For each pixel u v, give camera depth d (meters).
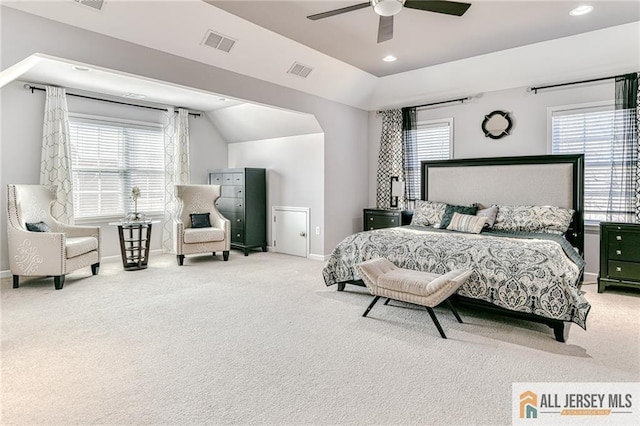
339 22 3.71
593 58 4.22
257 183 6.50
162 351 2.57
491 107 5.18
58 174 5.05
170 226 6.42
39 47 2.97
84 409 1.89
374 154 6.49
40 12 2.94
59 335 2.85
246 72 4.44
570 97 4.59
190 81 4.01
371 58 4.80
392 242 3.74
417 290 2.88
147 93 5.52
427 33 3.99
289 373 2.27
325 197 5.81
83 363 2.39
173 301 3.70
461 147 5.47
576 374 2.25
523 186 4.77
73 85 5.05
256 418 1.82
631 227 3.83
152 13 3.33
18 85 4.77
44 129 4.95
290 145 6.24
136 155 6.04
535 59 4.49
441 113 5.65
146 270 5.09
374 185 6.52
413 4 2.79
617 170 4.35
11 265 4.15
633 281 3.85
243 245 6.32
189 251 5.46
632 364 2.37
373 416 1.84
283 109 5.09
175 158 6.45
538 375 2.24
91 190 5.55
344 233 6.16
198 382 2.16
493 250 3.19
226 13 3.56
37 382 2.16
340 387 2.11
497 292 3.02
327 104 5.68
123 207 5.92
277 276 4.77
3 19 2.79
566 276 2.80
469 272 3.01
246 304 3.61
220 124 6.99
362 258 3.83
